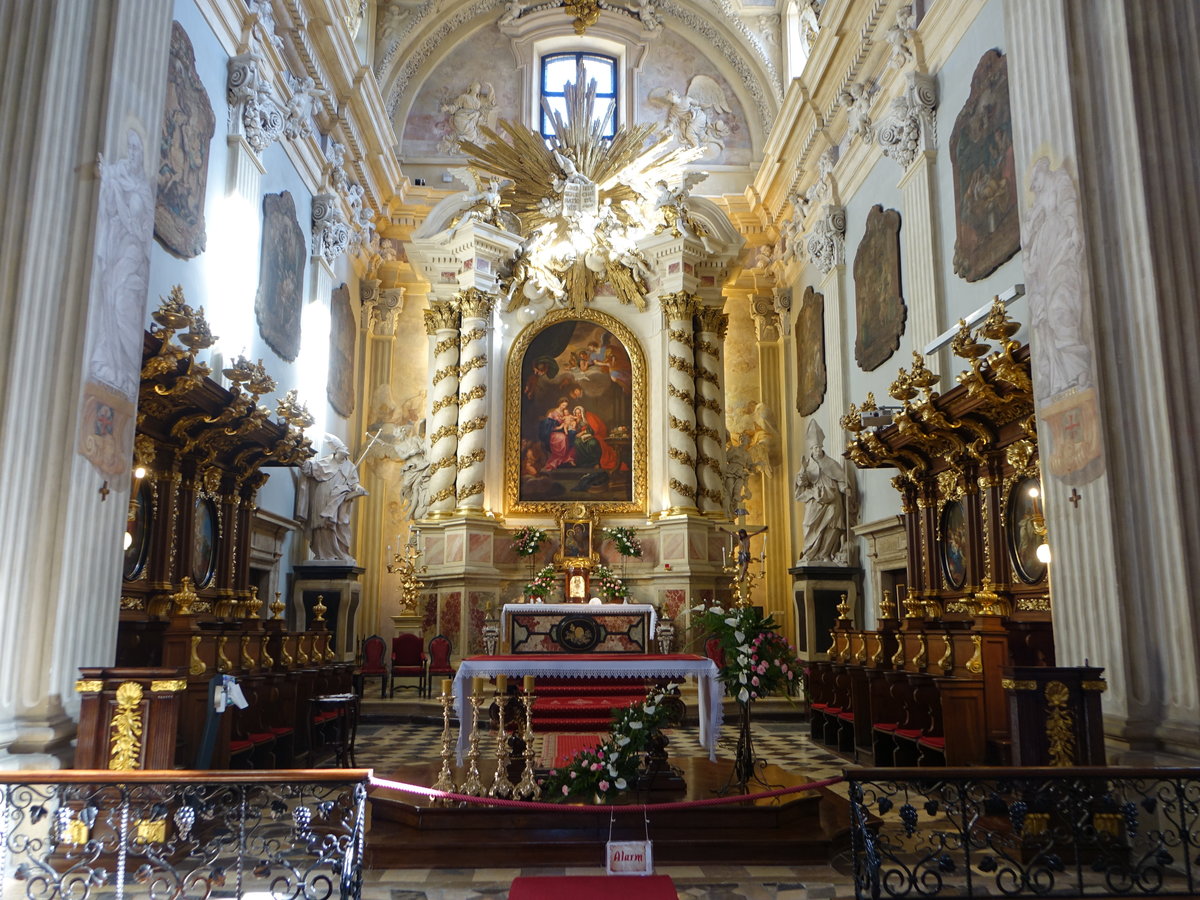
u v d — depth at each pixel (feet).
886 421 32.86
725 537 50.67
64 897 13.50
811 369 50.14
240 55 33.12
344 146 47.19
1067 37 19.89
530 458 51.80
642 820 18.79
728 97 58.49
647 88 58.39
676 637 46.32
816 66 44.37
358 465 51.80
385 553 53.31
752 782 21.49
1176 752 16.90
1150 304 18.29
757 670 21.42
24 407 17.28
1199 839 16.08
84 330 17.95
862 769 13.44
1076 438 19.25
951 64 32.83
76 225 18.35
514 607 37.06
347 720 29.19
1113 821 16.56
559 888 15.39
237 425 27.27
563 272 53.16
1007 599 26.25
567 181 51.31
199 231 29.76
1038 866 16.47
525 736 20.57
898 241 37.42
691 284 51.75
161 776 13.00
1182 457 17.70
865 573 44.01
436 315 51.96
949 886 15.64
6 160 17.63
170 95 27.22
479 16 58.13
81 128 18.75
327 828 19.07
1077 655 19.11
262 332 35.83
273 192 37.55
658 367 52.21
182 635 21.02
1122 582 17.98
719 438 51.52
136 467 24.11
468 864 17.80
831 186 45.98
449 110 57.98
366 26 53.11
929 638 25.53
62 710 17.16
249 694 24.12
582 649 36.60
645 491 51.52
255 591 31.76
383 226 56.13
